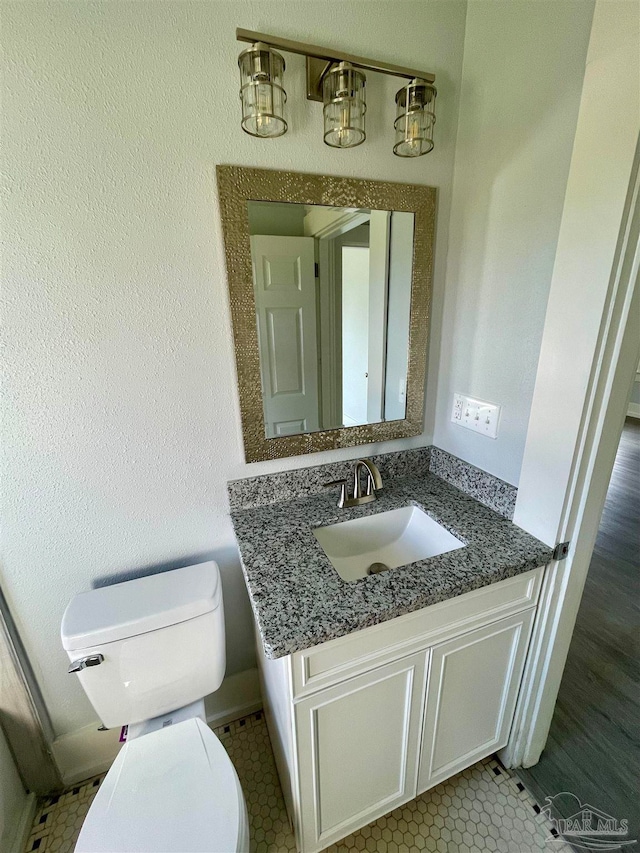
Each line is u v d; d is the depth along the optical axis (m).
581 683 1.52
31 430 0.92
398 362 1.24
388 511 1.19
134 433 1.01
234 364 1.05
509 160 0.95
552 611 1.05
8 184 0.78
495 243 1.03
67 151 0.79
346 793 0.97
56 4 0.72
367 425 1.26
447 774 1.13
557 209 0.86
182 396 1.03
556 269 0.84
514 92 0.91
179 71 0.82
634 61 0.65
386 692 0.90
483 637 0.99
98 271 0.88
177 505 1.12
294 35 0.88
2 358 0.86
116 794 0.85
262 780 1.23
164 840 0.78
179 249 0.92
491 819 1.12
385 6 0.93
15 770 1.14
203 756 0.93
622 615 1.82
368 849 1.07
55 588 1.06
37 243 0.82
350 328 1.14
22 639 1.07
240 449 1.14
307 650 0.76
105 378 0.94
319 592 0.84
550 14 0.81
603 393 0.83
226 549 1.23
